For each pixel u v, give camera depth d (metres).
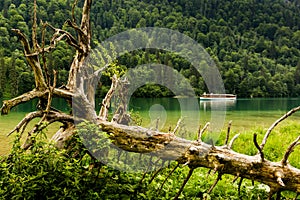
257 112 37.50
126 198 4.95
